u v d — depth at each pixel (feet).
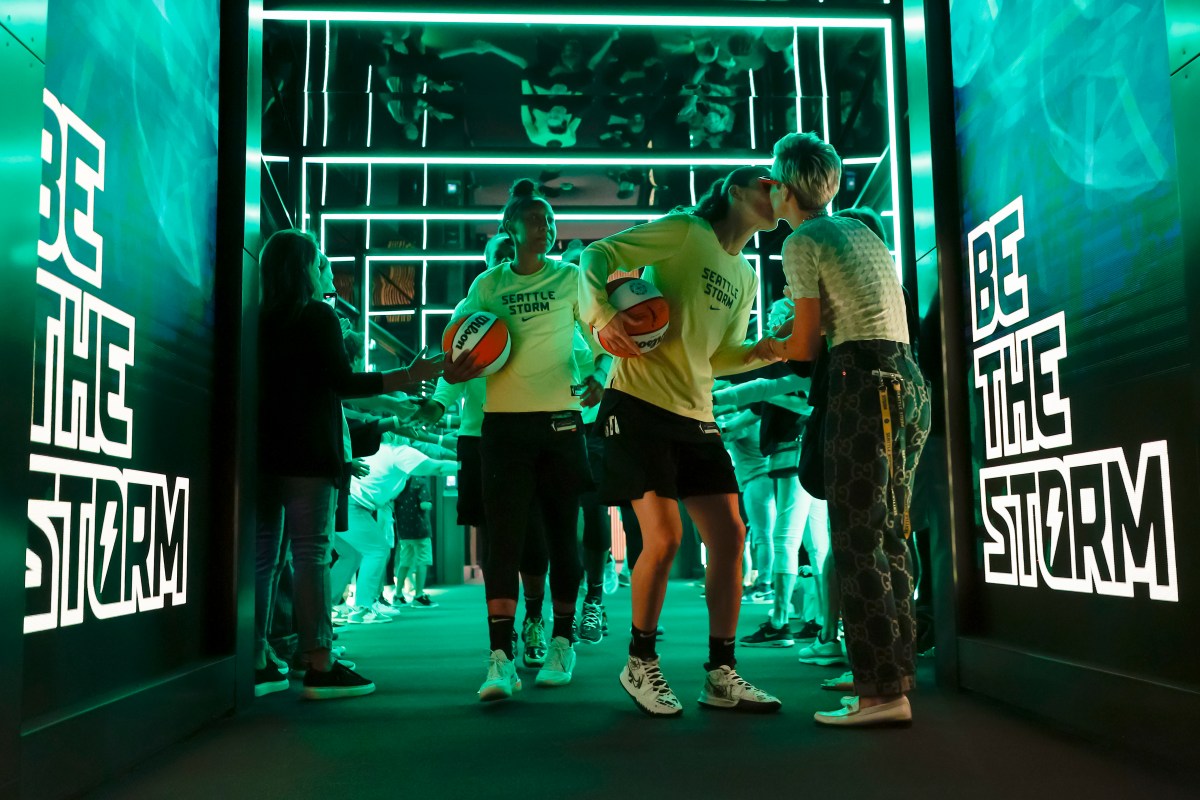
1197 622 6.12
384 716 8.66
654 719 8.36
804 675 11.00
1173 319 6.36
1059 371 7.94
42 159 5.60
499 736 7.68
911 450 8.18
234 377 9.10
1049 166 8.07
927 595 12.67
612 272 8.66
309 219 21.83
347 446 11.93
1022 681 8.33
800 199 8.65
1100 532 7.34
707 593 8.98
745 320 9.39
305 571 9.89
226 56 9.48
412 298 32.14
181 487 8.07
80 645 6.06
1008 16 8.84
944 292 10.05
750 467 17.38
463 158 19.58
